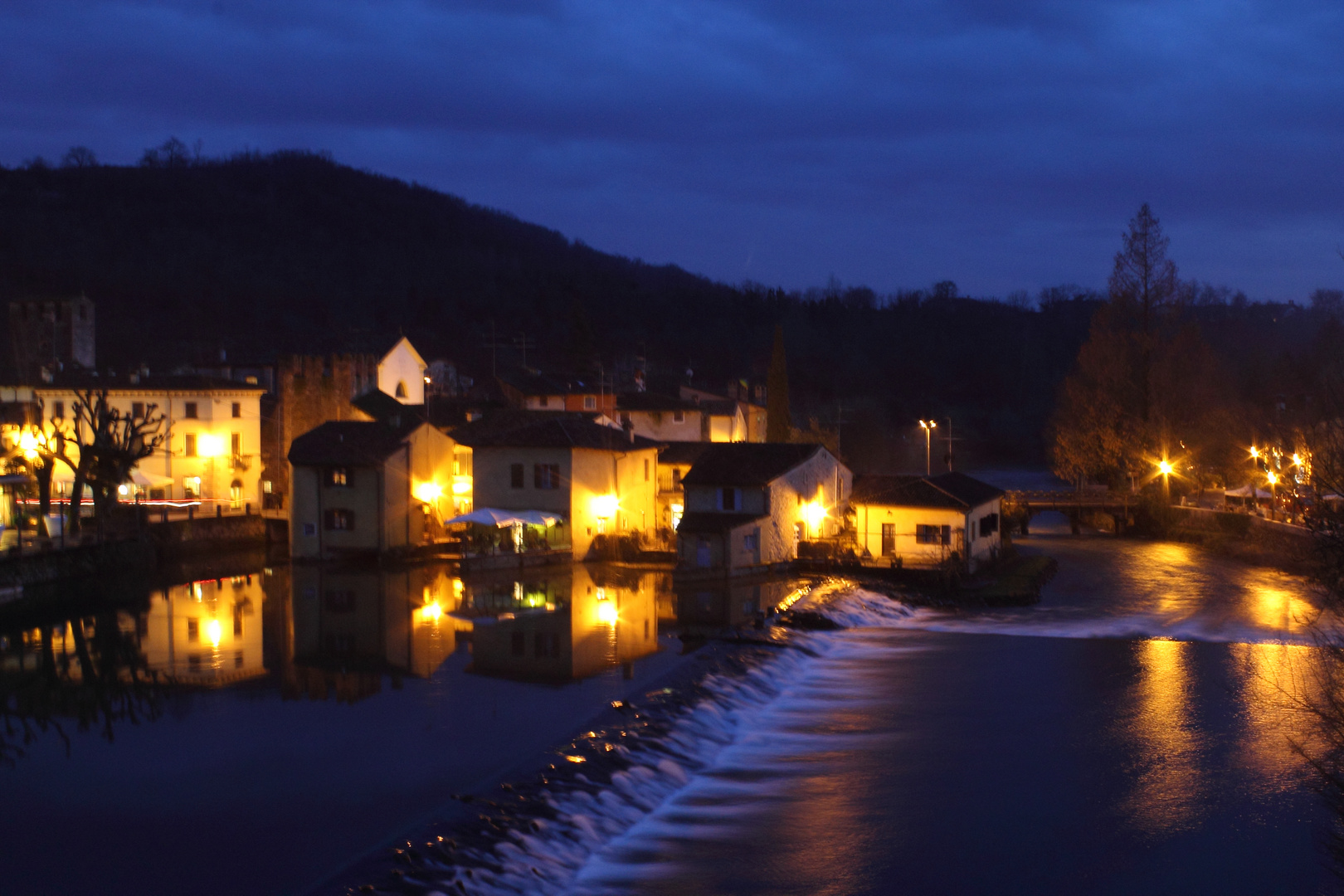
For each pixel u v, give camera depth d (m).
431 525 82.69
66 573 63.75
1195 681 42.53
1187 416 99.50
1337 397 36.41
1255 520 77.81
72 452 91.06
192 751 33.47
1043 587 64.88
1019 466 178.25
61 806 28.81
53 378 97.75
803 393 194.25
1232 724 37.03
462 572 70.81
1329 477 31.17
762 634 49.38
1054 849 27.08
